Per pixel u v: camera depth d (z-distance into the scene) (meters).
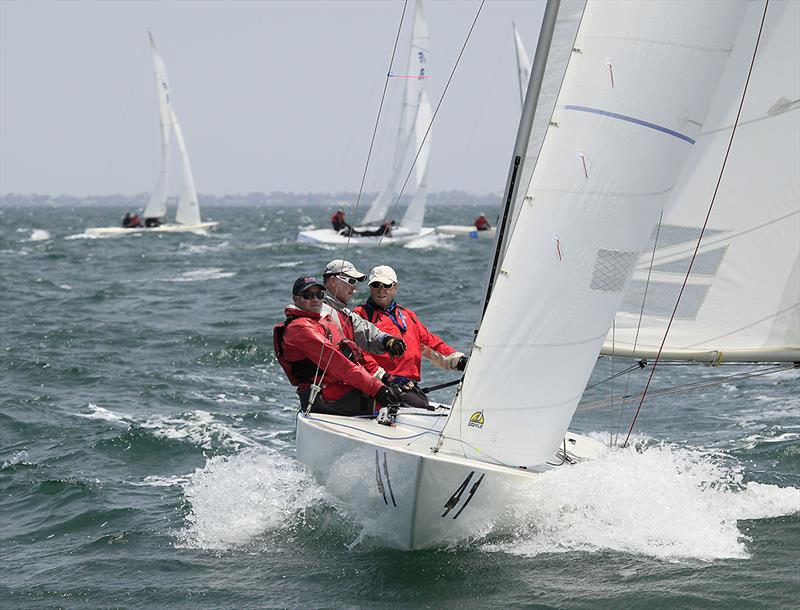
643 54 17.89
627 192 17.94
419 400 22.86
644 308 22.14
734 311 21.80
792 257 21.23
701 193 21.62
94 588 18.16
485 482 18.12
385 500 18.70
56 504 24.12
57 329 57.22
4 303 73.00
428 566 18.02
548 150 18.06
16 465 27.83
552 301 17.97
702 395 35.94
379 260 110.69
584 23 18.08
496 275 19.72
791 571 17.28
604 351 22.41
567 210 17.92
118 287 84.31
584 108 17.95
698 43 17.97
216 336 53.16
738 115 21.16
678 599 16.17
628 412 33.34
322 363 21.38
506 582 17.11
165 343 51.97
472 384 18.27
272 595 17.22
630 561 17.88
